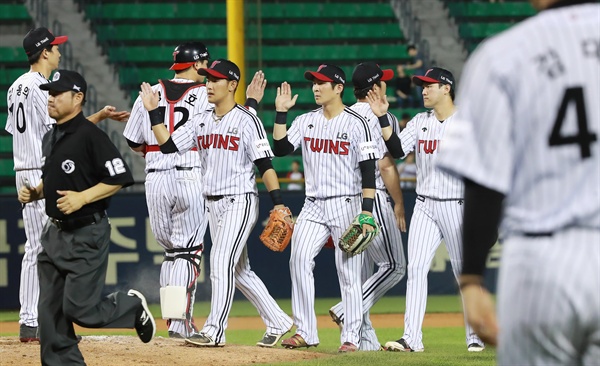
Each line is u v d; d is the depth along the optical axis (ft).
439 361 68.69
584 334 24.25
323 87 76.74
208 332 75.00
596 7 25.17
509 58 24.76
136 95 205.26
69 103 53.83
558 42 24.61
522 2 234.58
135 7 223.30
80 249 53.78
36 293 78.74
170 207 84.17
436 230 80.28
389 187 82.69
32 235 78.43
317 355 74.28
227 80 75.41
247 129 75.92
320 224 79.00
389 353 74.33
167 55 215.51
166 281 86.12
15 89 78.33
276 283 136.87
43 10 212.84
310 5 229.45
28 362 66.90
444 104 79.36
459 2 231.50
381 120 78.74
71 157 53.62
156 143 83.41
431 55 222.89
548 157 24.43
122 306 56.08
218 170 76.02
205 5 225.97
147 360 68.44
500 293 25.39
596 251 24.06
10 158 190.19
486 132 24.73
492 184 24.70
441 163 25.29
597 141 24.13
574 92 24.25
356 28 226.17
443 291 142.51
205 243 134.92
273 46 220.23
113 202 134.00
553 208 24.44
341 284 78.69
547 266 24.13
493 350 79.30
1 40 209.97
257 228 136.36
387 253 82.23
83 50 212.43
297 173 172.04
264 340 79.66
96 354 70.69
